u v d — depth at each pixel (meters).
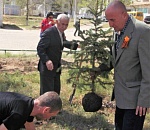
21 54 10.95
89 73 3.96
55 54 4.36
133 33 2.89
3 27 26.47
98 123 4.56
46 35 4.27
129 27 2.92
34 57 10.44
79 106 5.27
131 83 3.04
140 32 2.87
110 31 3.85
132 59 2.96
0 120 2.59
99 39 3.83
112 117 4.89
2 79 6.95
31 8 54.78
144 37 2.86
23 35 19.73
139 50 2.88
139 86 3.02
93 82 4.04
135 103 3.04
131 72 3.02
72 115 4.80
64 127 4.40
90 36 3.84
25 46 14.12
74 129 4.35
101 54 3.76
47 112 2.61
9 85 6.51
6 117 2.57
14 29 25.36
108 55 3.50
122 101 3.10
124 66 3.02
